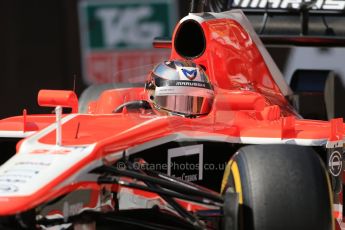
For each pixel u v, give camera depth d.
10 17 39.19
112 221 19.61
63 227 19.72
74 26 40.00
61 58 39.94
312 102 28.78
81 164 17.67
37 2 39.56
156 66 21.30
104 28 40.38
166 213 20.58
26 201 16.53
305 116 28.77
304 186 18.14
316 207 18.05
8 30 39.12
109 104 22.61
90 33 40.22
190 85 20.77
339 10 32.53
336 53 31.03
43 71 39.62
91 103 24.19
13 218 18.06
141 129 19.34
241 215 18.27
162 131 19.70
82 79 40.00
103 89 29.02
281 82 26.45
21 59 39.38
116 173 18.28
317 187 18.23
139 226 20.03
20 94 39.25
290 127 20.86
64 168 17.45
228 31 24.55
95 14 40.25
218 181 20.84
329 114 29.28
